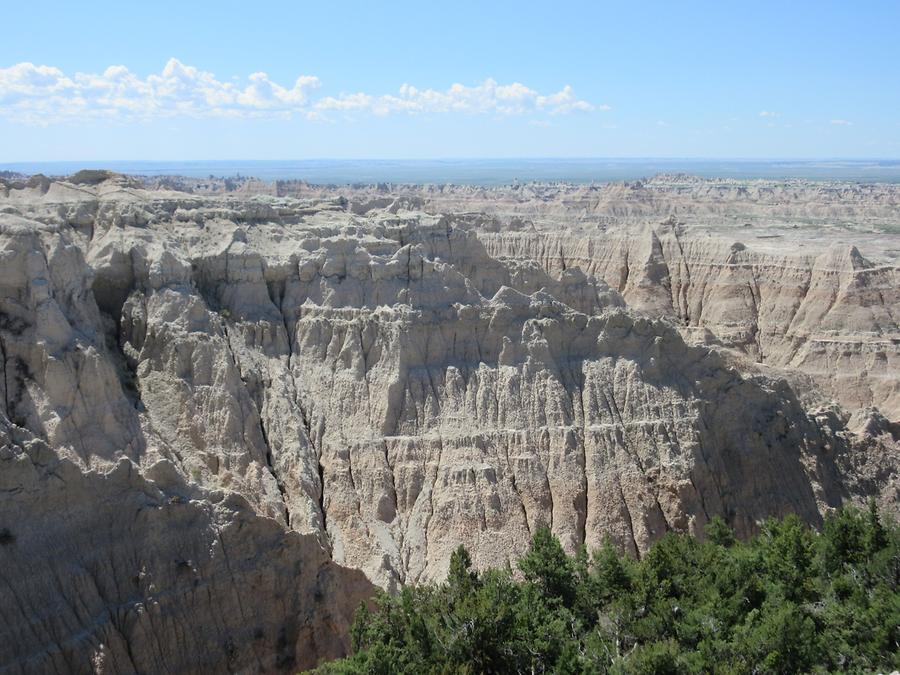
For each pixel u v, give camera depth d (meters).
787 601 43.53
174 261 57.12
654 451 61.72
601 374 64.31
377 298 63.56
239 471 50.94
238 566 42.22
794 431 71.12
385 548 52.09
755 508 64.44
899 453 76.69
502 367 62.25
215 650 40.16
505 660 37.72
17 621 35.88
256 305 61.72
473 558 53.12
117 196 62.88
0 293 45.31
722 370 68.94
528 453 58.91
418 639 38.41
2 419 39.81
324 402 58.66
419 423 58.84
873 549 48.91
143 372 53.03
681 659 37.62
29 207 57.59
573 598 45.12
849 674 39.09
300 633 42.41
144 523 40.81
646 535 57.66
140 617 38.62
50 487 39.06
